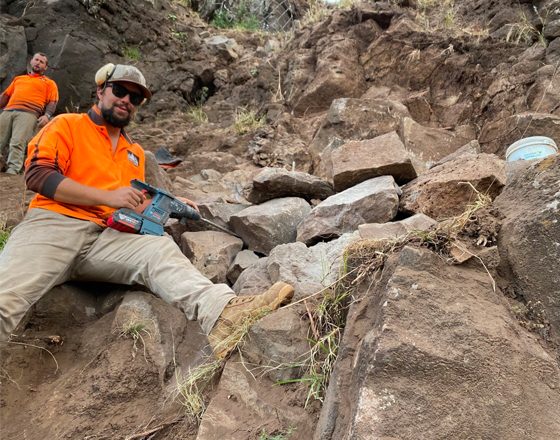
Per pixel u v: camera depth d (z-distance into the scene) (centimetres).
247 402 200
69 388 232
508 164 331
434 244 206
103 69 289
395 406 153
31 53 702
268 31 935
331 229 320
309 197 382
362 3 636
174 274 249
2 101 572
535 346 179
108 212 281
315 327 220
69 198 255
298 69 620
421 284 184
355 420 151
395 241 220
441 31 591
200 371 221
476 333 171
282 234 341
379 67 586
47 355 255
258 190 384
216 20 947
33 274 243
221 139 579
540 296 194
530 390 164
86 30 723
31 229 257
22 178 512
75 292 285
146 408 222
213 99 712
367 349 169
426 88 554
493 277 202
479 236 213
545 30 512
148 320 255
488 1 616
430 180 329
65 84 695
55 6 721
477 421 153
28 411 226
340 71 573
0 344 248
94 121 287
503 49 535
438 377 160
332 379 189
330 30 636
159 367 237
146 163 365
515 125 438
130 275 267
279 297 228
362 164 362
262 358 216
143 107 701
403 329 169
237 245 341
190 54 766
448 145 475
